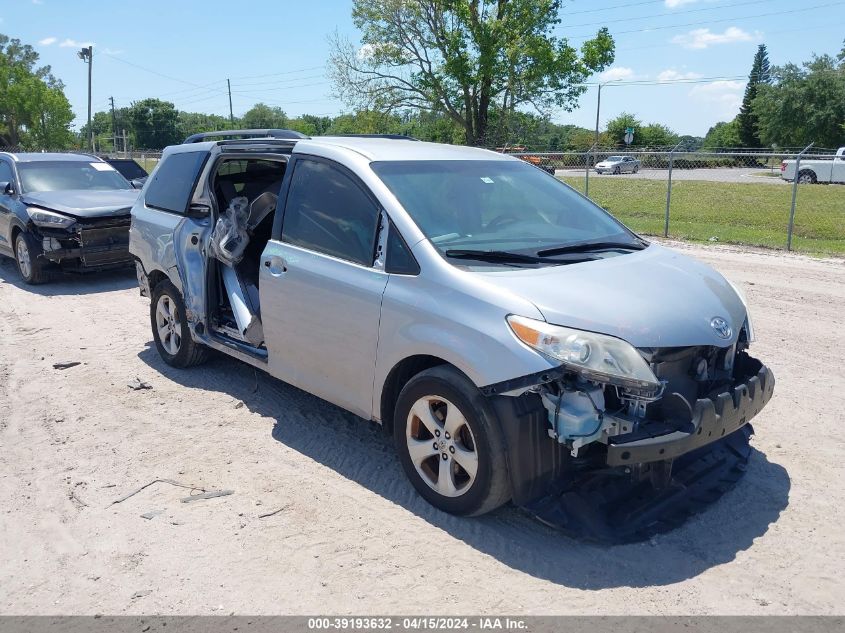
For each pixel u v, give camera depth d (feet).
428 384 12.25
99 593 10.73
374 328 13.19
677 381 11.66
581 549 11.52
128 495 13.58
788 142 200.64
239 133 19.62
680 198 78.28
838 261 38.22
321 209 14.82
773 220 59.52
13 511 13.12
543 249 13.38
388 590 10.64
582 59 110.22
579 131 234.99
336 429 16.46
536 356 10.88
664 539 11.73
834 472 13.92
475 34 108.47
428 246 12.70
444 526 12.25
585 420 10.88
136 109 314.76
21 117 215.10
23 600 10.61
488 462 11.43
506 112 114.42
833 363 20.36
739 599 10.29
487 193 14.84
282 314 15.33
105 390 19.26
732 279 32.99
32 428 16.83
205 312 18.63
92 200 34.35
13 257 35.42
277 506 13.06
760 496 13.03
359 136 17.57
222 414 17.46
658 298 11.98
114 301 30.55
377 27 110.93
